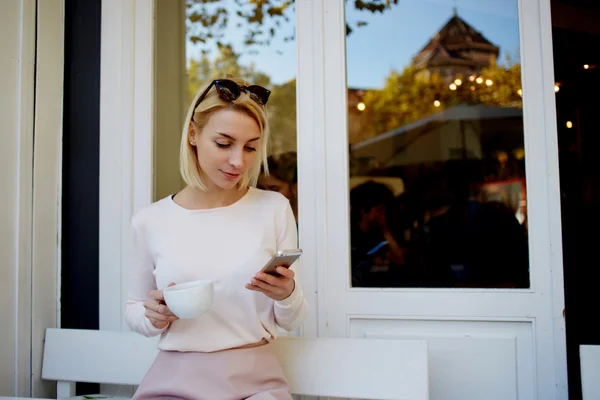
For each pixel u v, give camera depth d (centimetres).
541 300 146
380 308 155
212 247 114
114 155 169
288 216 121
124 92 170
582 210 150
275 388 113
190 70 202
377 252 181
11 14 154
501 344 149
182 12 195
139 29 171
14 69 155
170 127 181
